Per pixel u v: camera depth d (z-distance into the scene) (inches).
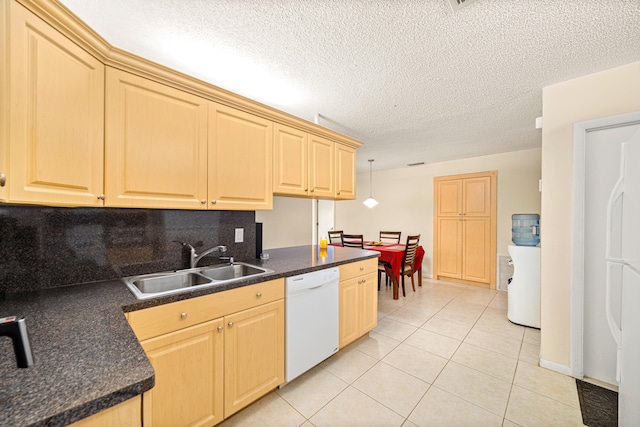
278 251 112.8
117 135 51.6
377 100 91.3
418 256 174.9
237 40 59.8
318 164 96.3
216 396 55.4
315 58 66.9
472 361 84.8
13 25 35.4
